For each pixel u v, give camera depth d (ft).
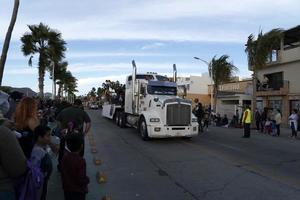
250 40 116.16
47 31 131.95
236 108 151.94
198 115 86.84
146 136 66.13
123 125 90.02
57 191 29.45
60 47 134.72
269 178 35.96
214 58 150.92
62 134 33.37
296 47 131.13
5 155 13.52
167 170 39.93
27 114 17.43
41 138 18.19
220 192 30.66
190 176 36.96
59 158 33.81
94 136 72.84
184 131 65.87
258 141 69.92
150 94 70.85
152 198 28.81
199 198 28.84
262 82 149.18
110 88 131.13
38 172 15.57
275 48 116.57
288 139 78.28
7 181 13.84
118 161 45.29
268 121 94.48
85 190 20.71
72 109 33.96
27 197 14.96
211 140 69.10
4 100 19.94
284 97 136.98
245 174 37.88
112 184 33.37
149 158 47.75
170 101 65.21
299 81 130.11
